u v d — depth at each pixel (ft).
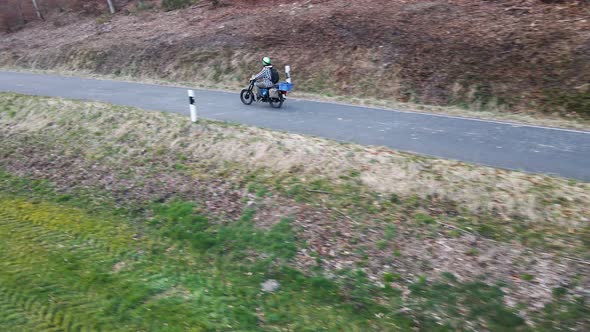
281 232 27.66
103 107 47.83
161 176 35.47
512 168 30.60
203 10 82.33
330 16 65.67
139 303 22.85
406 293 22.91
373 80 53.31
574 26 50.47
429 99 48.88
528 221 25.85
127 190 34.45
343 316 21.94
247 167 34.55
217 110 47.14
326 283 23.86
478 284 22.67
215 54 65.00
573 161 31.45
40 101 51.96
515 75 47.03
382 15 62.80
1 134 47.21
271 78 47.47
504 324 20.68
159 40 72.59
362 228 27.14
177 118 42.88
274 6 76.13
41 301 23.09
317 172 32.42
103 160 39.17
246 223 28.91
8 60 83.30
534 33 51.03
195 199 32.01
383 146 35.09
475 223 26.30
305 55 59.77
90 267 25.88
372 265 24.77
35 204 34.22
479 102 46.34
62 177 37.86
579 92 43.27
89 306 22.66
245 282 24.54
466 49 51.85
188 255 26.99
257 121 42.78
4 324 21.59
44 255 27.20
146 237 28.91
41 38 90.48
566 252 23.59
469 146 34.86
